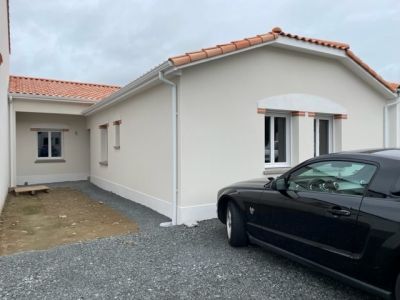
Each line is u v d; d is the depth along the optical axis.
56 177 14.91
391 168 3.19
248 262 4.58
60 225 7.00
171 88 6.95
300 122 8.42
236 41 7.05
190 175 6.82
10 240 5.91
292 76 8.30
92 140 14.39
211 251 5.05
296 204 3.95
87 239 5.87
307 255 3.81
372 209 3.10
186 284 3.92
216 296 3.62
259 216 4.62
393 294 2.94
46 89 14.68
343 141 9.29
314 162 3.99
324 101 8.89
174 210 6.80
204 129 6.97
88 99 13.95
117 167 11.05
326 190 3.71
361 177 3.40
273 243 4.38
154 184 8.12
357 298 3.53
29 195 11.15
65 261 4.72
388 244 2.90
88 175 15.60
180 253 4.98
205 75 6.96
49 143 14.98
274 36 7.48
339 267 3.39
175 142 6.82
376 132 10.13
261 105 7.75
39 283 3.99
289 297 3.57
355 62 9.01
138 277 4.13
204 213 6.96
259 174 7.71
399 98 10.20
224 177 7.21
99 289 3.81
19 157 14.16
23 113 14.21
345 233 3.32
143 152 8.73
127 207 8.73
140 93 8.84
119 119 10.68
